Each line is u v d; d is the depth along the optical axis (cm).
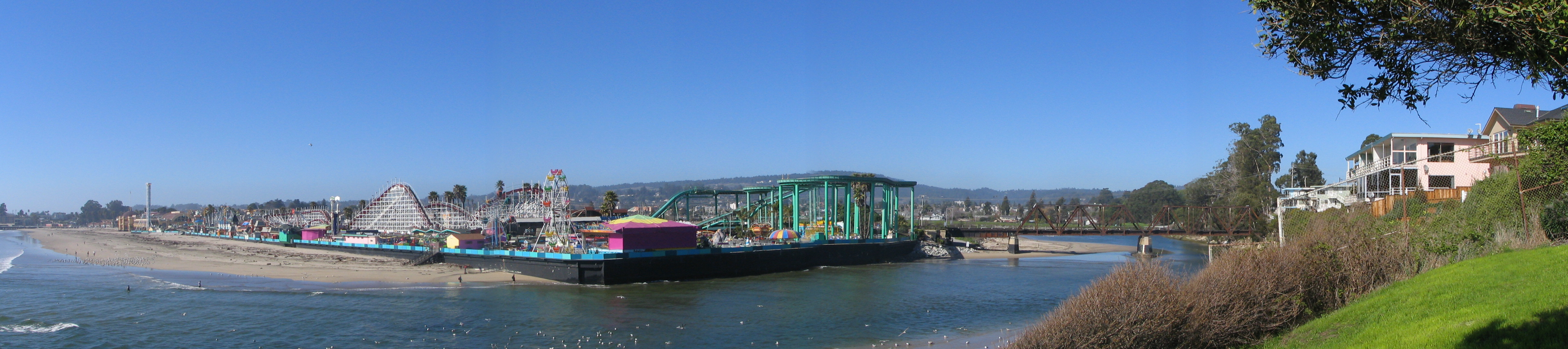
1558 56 1099
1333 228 3183
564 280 7231
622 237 7538
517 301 5756
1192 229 12512
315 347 4000
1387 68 1254
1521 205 3469
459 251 8594
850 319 4969
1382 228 3309
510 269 7825
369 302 5584
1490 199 3850
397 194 14800
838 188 12556
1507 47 1145
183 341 4119
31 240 19475
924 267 9844
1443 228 3516
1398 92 1265
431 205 15562
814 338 4322
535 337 4272
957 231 13100
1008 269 9388
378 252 10156
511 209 13138
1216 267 2780
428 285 6794
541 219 12800
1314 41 1245
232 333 4312
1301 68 1326
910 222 17138
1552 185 3581
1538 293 2069
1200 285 2550
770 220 14175
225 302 5503
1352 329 2308
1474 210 3912
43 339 4112
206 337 4225
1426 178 7119
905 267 9919
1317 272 2830
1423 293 2472
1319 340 2319
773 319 4959
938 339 4284
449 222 14638
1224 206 12725
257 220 19600
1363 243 3005
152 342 4094
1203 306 2420
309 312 5050
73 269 8356
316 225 15288
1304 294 2762
